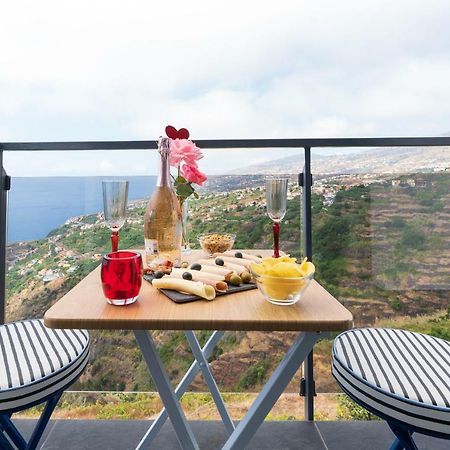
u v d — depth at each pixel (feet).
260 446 4.75
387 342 3.49
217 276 2.90
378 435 4.98
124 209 3.74
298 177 5.40
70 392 5.49
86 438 4.95
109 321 2.21
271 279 2.44
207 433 5.05
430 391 2.64
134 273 2.51
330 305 2.50
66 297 2.68
